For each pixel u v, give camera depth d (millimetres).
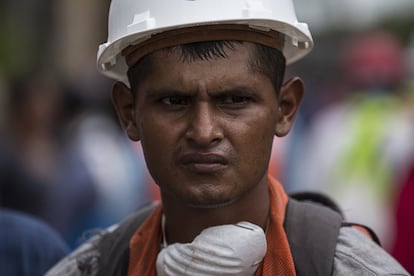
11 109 10117
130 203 9164
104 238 4328
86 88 10570
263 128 3766
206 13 3652
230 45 3688
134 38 3777
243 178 3736
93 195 8961
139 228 4191
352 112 9719
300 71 22094
